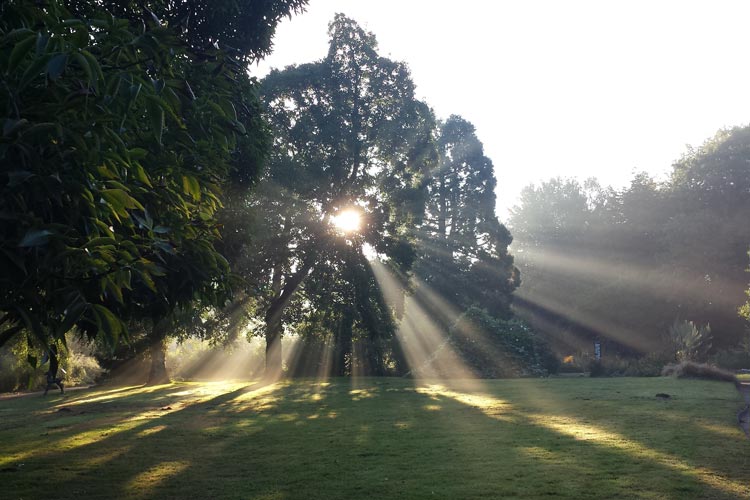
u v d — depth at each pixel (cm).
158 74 600
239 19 1305
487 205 5612
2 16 529
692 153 5775
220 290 748
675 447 940
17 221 463
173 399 2348
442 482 746
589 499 648
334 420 1449
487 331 3375
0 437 1287
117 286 497
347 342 3878
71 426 1477
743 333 4806
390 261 3809
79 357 4059
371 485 743
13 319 534
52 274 482
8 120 439
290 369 4003
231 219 1326
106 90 478
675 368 2795
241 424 1419
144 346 3722
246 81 1288
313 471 842
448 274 5341
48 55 427
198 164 725
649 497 652
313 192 3491
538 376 3284
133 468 905
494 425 1262
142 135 627
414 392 2278
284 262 3394
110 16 521
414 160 3797
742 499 639
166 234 658
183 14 1120
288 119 3647
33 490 768
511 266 5450
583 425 1213
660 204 5541
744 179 5162
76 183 483
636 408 1480
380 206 3597
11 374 3300
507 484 725
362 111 3731
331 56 3709
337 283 3569
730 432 1080
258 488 749
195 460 959
